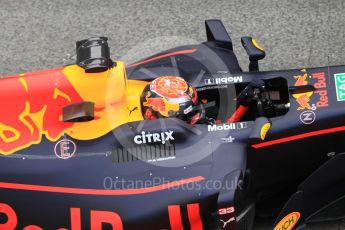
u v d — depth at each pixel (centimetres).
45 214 1608
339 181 1819
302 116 1739
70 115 1600
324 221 1952
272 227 1852
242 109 1812
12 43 2388
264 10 2475
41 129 1634
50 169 1608
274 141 1730
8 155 1616
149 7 2495
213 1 2512
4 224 1622
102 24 2442
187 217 1636
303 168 1811
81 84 1648
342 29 2414
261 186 1827
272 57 2344
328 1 2497
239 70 1864
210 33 1948
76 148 1620
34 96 1659
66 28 2430
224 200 1590
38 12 2477
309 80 1789
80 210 1606
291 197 1759
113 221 1612
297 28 2422
